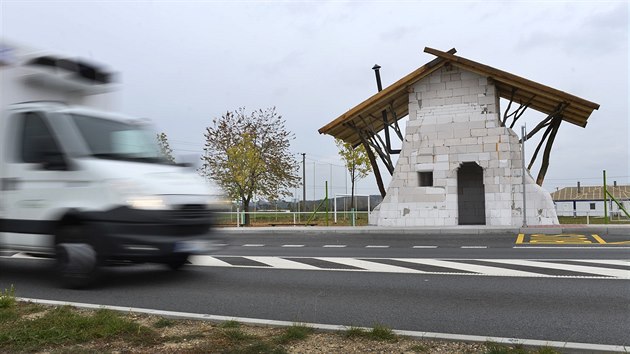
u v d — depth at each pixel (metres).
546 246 13.12
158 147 8.67
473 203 21.97
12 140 7.90
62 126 7.52
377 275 8.46
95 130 7.79
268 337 4.64
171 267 9.16
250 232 20.52
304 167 43.62
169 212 7.09
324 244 15.20
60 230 7.52
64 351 4.24
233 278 8.28
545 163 21.34
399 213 21.39
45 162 7.54
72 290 7.29
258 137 35.03
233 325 5.06
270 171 35.06
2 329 4.79
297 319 5.50
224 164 34.06
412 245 14.34
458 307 6.05
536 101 21.27
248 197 34.50
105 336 4.63
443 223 20.73
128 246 6.91
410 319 5.51
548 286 7.25
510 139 20.45
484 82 20.66
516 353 4.09
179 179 7.69
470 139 20.62
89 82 8.55
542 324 5.24
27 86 7.98
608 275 8.09
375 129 25.94
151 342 4.49
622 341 4.64
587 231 17.44
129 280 8.13
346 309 5.99
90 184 7.18
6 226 7.91
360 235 18.50
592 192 66.38
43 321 5.05
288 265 9.80
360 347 4.36
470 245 13.95
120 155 7.73
